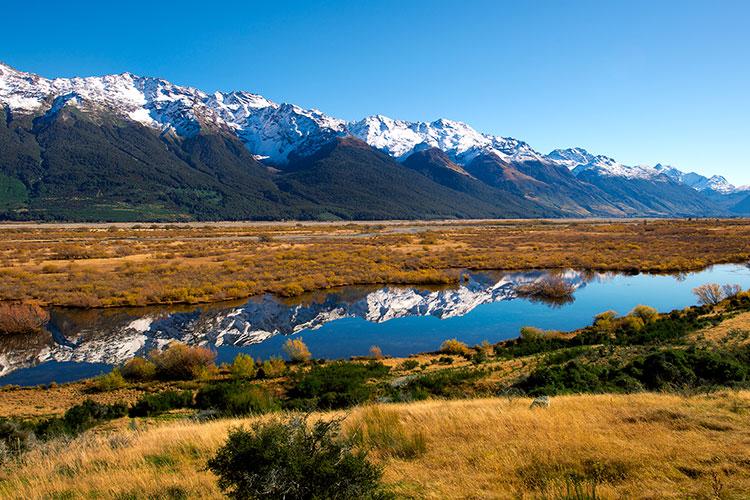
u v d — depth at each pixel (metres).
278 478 5.09
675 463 6.23
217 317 34.97
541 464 6.51
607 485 5.65
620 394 12.12
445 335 30.70
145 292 39.53
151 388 19.84
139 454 8.58
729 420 8.23
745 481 5.53
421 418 9.91
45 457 8.94
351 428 8.91
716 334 21.47
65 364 25.64
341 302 39.75
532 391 14.24
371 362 23.17
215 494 6.34
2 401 18.58
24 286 41.16
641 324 27.36
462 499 5.65
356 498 5.29
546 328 32.22
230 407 14.96
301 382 17.98
